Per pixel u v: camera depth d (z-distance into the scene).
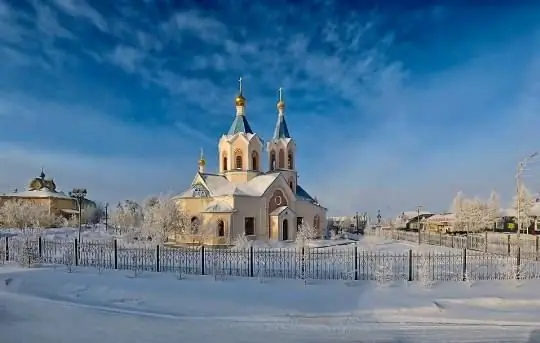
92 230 66.44
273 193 46.16
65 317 13.46
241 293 16.33
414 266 21.91
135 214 55.88
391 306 14.53
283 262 23.30
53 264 22.78
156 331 11.97
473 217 66.88
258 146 49.56
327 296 15.88
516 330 12.09
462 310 14.12
